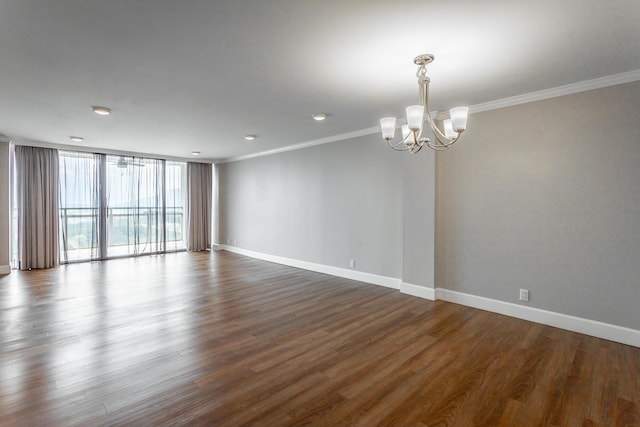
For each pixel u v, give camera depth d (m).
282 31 2.09
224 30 2.07
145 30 2.06
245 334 3.04
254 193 7.11
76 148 6.18
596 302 2.98
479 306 3.73
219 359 2.56
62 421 1.82
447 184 3.98
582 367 2.44
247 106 3.64
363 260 4.98
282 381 2.25
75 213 6.38
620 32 2.09
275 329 3.15
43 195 5.89
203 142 5.76
